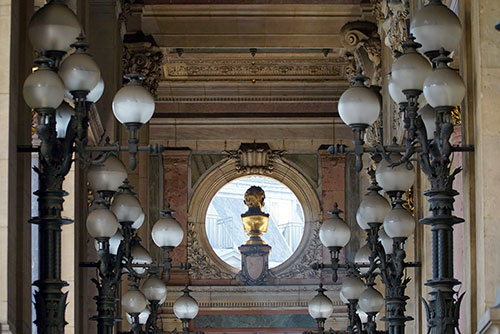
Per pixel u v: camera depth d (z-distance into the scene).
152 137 35.44
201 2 29.42
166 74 34.84
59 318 12.96
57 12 13.36
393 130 24.69
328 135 35.59
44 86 12.81
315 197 35.41
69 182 20.06
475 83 14.98
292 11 29.64
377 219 17.56
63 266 19.91
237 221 36.03
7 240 14.17
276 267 35.09
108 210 16.28
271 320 34.62
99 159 15.29
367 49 28.27
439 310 13.16
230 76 35.12
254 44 30.36
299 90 35.44
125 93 14.19
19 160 14.98
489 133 14.72
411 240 22.73
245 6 29.52
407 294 22.97
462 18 15.41
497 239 14.57
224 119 35.44
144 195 29.72
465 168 15.17
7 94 14.45
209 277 34.94
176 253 35.06
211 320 34.59
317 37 30.19
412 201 22.50
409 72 13.52
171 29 29.81
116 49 25.14
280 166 35.56
